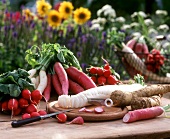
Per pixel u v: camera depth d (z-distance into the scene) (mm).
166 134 1603
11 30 3654
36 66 2137
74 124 1654
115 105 1833
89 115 1691
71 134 1521
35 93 1796
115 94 1804
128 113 1702
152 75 2832
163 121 1725
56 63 2135
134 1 5902
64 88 2082
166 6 5941
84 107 1831
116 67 3328
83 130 1572
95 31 3732
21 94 1771
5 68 3508
